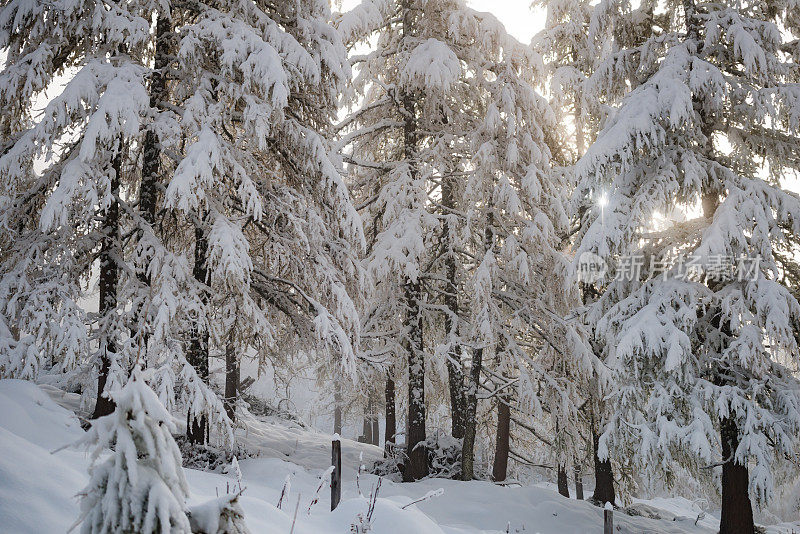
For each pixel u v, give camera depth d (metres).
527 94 14.98
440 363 16.02
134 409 2.51
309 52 11.79
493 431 20.45
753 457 10.38
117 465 2.45
